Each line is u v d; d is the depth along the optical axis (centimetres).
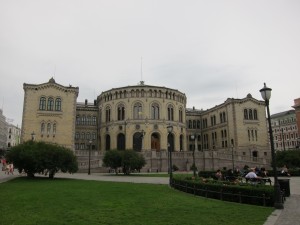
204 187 2188
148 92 8294
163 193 2377
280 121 13525
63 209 1622
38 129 7419
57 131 7500
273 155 1836
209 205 1792
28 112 7438
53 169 4191
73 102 7756
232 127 9088
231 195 1953
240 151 8794
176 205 1786
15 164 4181
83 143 9344
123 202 1884
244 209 1662
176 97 8712
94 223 1307
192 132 10988
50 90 7650
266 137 9275
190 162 6650
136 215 1487
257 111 9331
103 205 1766
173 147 8369
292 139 12750
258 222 1344
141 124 8075
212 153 6819
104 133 8594
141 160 5481
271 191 1770
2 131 14888
